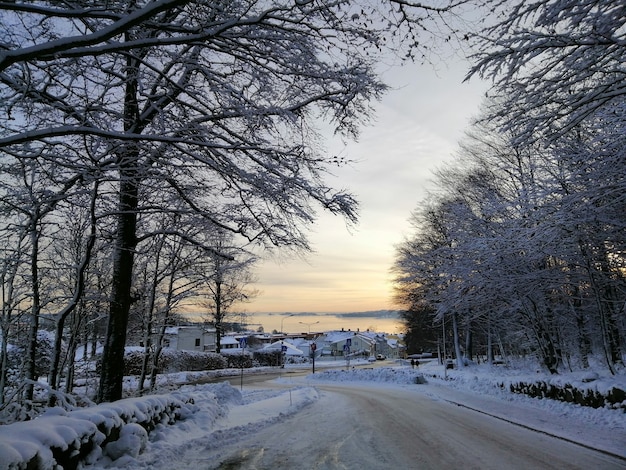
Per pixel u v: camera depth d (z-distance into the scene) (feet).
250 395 63.67
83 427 15.61
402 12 17.48
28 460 11.61
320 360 286.05
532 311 63.62
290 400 44.19
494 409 41.39
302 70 20.80
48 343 48.57
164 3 13.20
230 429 27.37
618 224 37.55
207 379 112.57
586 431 28.89
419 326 176.35
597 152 34.78
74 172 24.26
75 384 56.70
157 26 16.51
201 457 20.51
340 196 22.47
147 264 50.65
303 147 23.61
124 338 29.94
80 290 27.07
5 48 17.58
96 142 21.11
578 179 38.63
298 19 18.51
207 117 22.97
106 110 20.76
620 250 43.55
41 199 24.17
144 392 47.85
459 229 62.90
